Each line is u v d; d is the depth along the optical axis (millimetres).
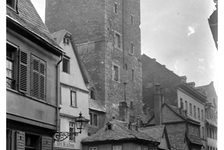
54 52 18484
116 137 32844
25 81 15641
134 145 32438
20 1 18516
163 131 38875
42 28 19000
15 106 14523
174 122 42812
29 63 16125
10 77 14883
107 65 45125
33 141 16422
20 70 15289
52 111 17859
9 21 14406
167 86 48188
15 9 16328
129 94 48594
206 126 38500
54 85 18484
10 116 14078
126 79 48594
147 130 39219
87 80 35656
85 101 35031
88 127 35906
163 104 44312
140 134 35000
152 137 36656
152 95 50156
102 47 45344
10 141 14062
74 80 33688
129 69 49562
